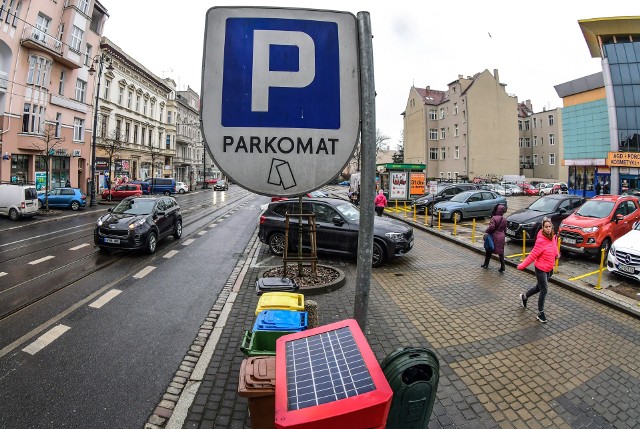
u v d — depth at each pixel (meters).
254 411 2.65
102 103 34.31
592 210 11.45
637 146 35.38
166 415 3.72
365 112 2.20
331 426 1.82
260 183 2.08
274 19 2.10
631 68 35.53
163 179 39.81
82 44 30.02
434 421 3.72
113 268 9.16
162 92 49.06
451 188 23.39
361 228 2.41
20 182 23.31
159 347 5.10
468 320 6.21
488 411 3.90
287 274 8.14
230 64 2.06
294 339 2.44
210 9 2.07
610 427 3.72
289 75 2.10
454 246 12.86
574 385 4.41
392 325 5.92
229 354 4.87
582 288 7.84
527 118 61.78
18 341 5.17
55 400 3.90
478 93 50.91
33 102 25.48
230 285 7.93
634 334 5.84
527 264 6.34
